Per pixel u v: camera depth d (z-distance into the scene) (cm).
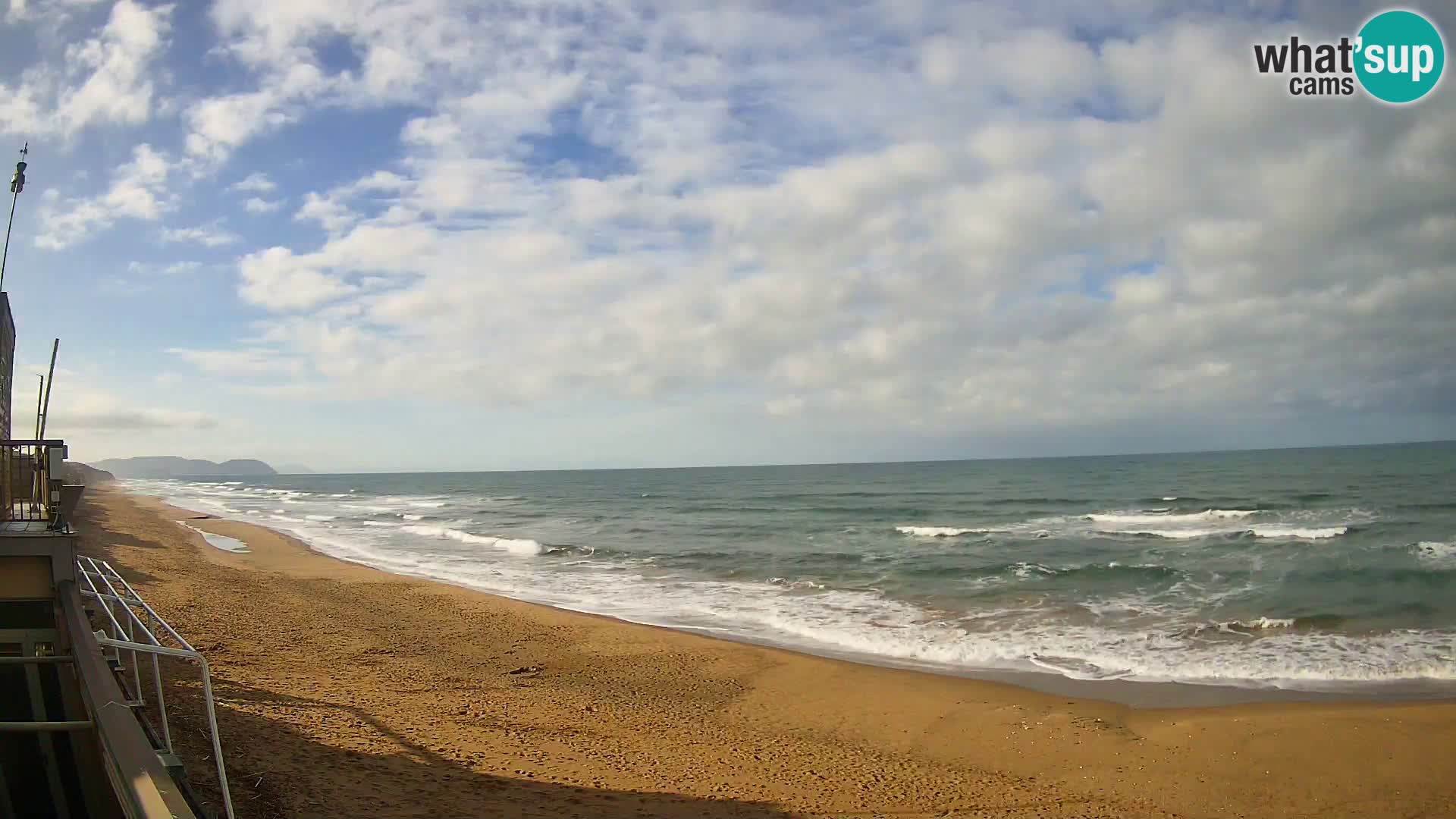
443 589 2055
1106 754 944
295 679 1059
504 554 2909
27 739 640
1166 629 1515
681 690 1209
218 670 1045
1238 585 1908
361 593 1953
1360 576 1955
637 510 5462
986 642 1477
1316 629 1476
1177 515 3919
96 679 551
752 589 2100
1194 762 913
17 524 807
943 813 770
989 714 1089
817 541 3247
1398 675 1202
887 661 1381
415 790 685
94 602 855
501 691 1136
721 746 944
